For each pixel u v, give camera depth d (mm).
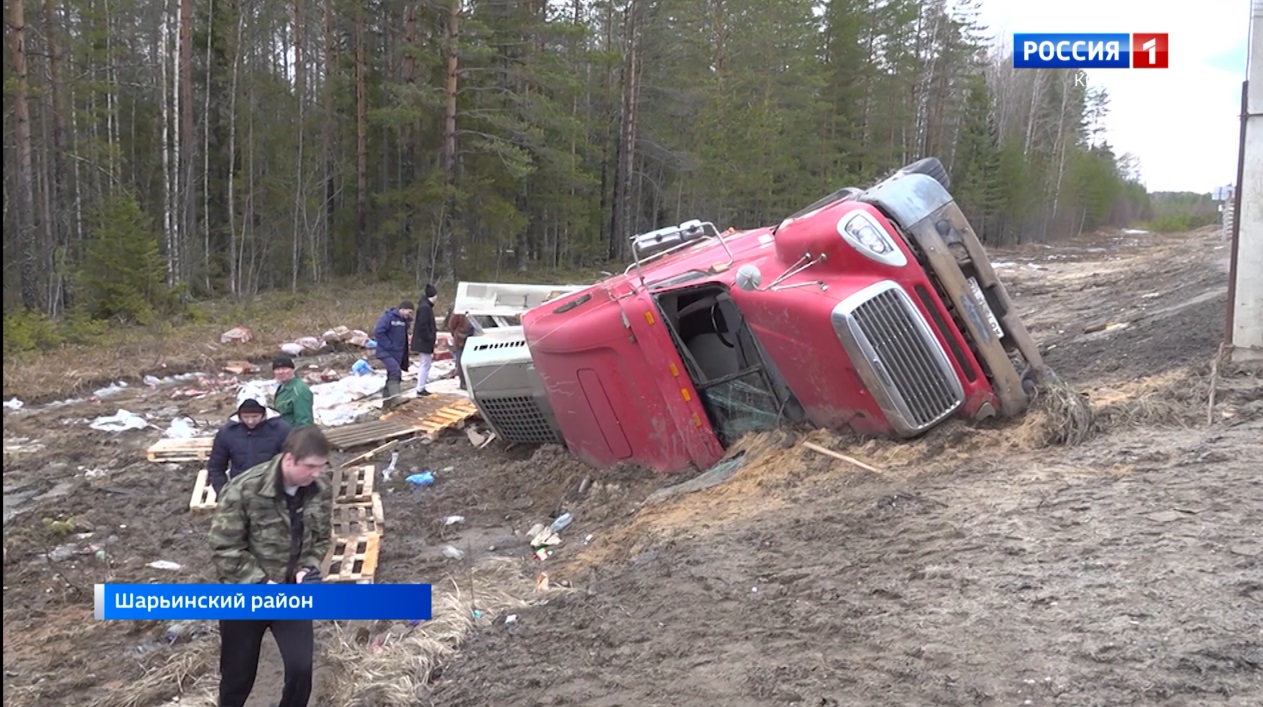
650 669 3752
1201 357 7094
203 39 31328
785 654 3539
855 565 4246
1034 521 4250
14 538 7469
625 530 6043
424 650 4613
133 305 19297
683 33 34062
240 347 17344
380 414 11945
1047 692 2832
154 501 8430
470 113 26812
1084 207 71000
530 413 8664
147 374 15031
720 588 4387
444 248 29141
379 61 31438
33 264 21422
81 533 7691
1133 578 3465
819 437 6062
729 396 6738
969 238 5949
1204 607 3137
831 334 5555
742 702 3266
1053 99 69625
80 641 5742
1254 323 6473
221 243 31562
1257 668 2729
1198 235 57281
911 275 5668
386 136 31375
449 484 8594
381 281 29672
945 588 3754
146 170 30469
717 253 7625
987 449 5484
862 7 44594
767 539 4898
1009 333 6051
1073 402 5574
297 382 7105
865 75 44500
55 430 11453
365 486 8500
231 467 6020
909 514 4691
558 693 3742
